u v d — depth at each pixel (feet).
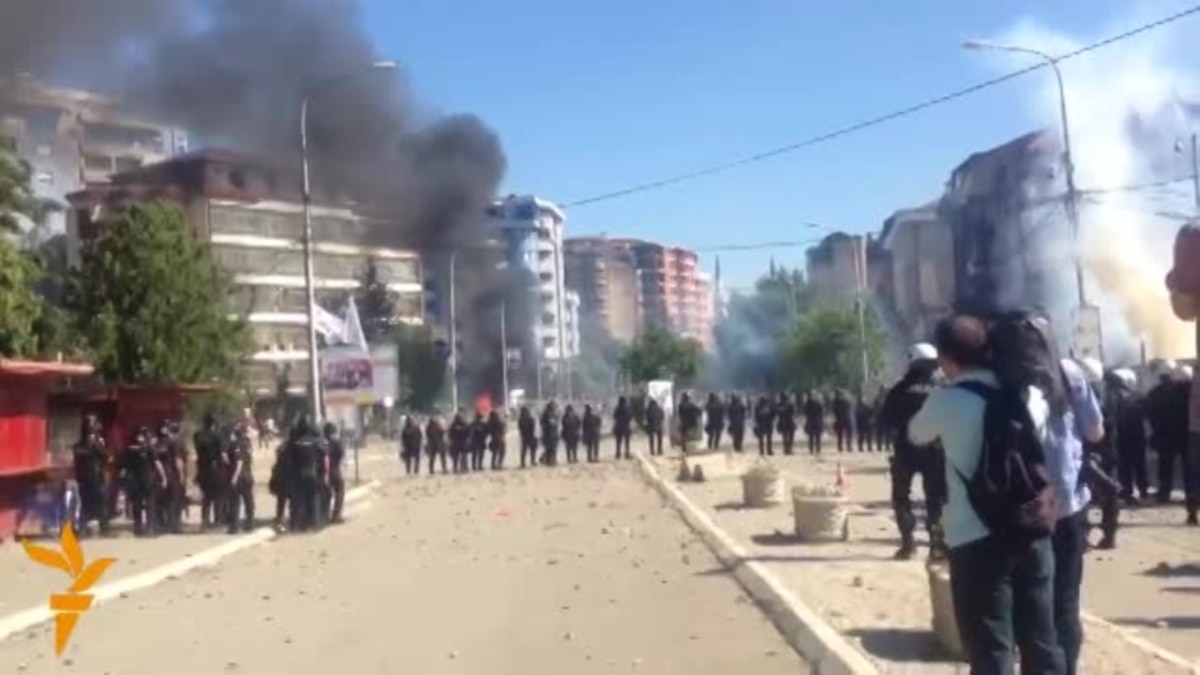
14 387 70.54
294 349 320.29
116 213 110.93
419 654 32.71
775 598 37.70
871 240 279.90
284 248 318.45
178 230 110.22
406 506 87.97
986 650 18.26
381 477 121.49
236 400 111.24
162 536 70.08
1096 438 22.11
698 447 131.95
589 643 33.50
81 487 70.38
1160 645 29.45
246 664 32.01
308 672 30.81
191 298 108.68
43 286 124.57
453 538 64.59
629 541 60.03
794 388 232.32
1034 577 18.60
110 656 33.73
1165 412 60.59
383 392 106.93
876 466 104.88
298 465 73.26
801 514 54.54
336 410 106.52
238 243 312.50
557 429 128.98
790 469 103.09
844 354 238.68
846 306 259.39
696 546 57.00
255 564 57.00
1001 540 18.17
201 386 91.04
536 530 67.05
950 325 18.86
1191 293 21.02
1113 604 35.32
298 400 278.26
